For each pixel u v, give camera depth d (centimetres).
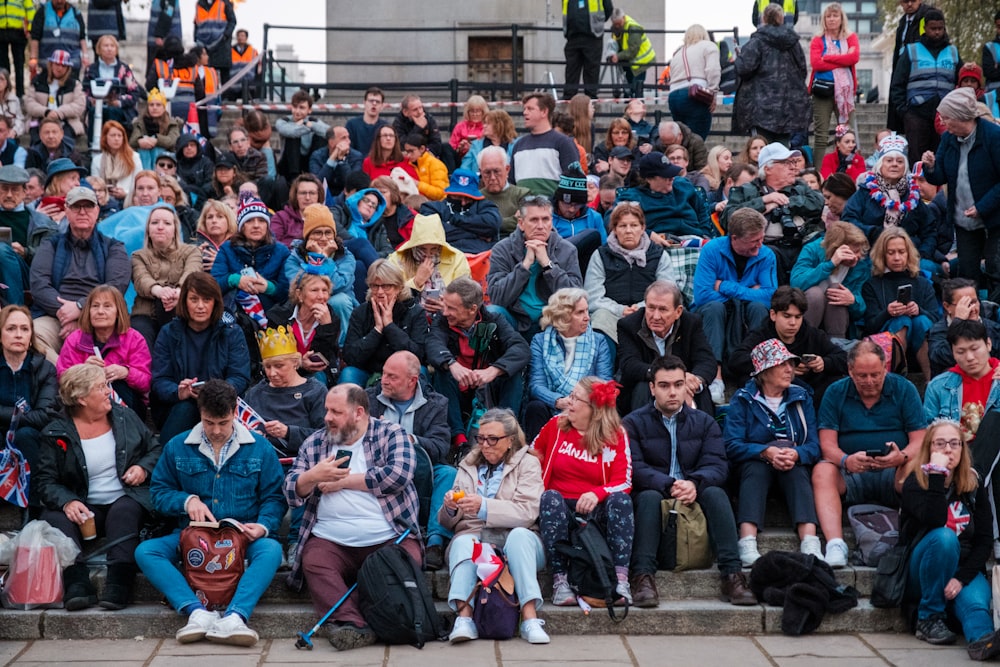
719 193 1342
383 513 798
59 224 1145
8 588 778
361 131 1473
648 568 798
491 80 2134
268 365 884
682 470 848
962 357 891
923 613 773
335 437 805
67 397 820
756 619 784
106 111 1561
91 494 818
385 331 930
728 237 1034
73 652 739
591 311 1019
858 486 866
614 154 1341
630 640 769
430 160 1388
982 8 2647
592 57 1836
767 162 1153
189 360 909
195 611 762
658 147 1405
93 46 1761
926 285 1041
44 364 887
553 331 956
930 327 1007
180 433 852
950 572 765
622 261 1036
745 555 827
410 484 805
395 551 768
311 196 1138
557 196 1143
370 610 753
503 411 820
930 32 1424
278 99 2122
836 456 864
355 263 1062
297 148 1468
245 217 1013
